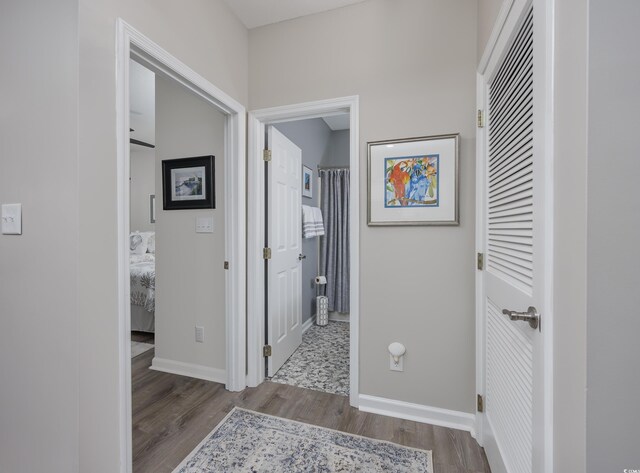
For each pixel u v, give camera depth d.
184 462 1.45
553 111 0.77
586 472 0.62
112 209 1.19
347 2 1.90
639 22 0.58
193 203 2.28
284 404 1.96
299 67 2.03
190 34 1.62
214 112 2.23
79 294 1.08
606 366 0.60
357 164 1.89
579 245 0.64
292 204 2.79
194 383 2.23
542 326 0.82
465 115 1.68
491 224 1.43
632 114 0.58
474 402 1.69
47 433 1.16
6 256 1.23
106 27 1.17
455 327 1.72
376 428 1.71
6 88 1.20
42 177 1.14
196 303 2.32
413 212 1.78
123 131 1.22
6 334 1.23
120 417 1.23
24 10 1.16
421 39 1.77
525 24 1.00
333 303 3.92
